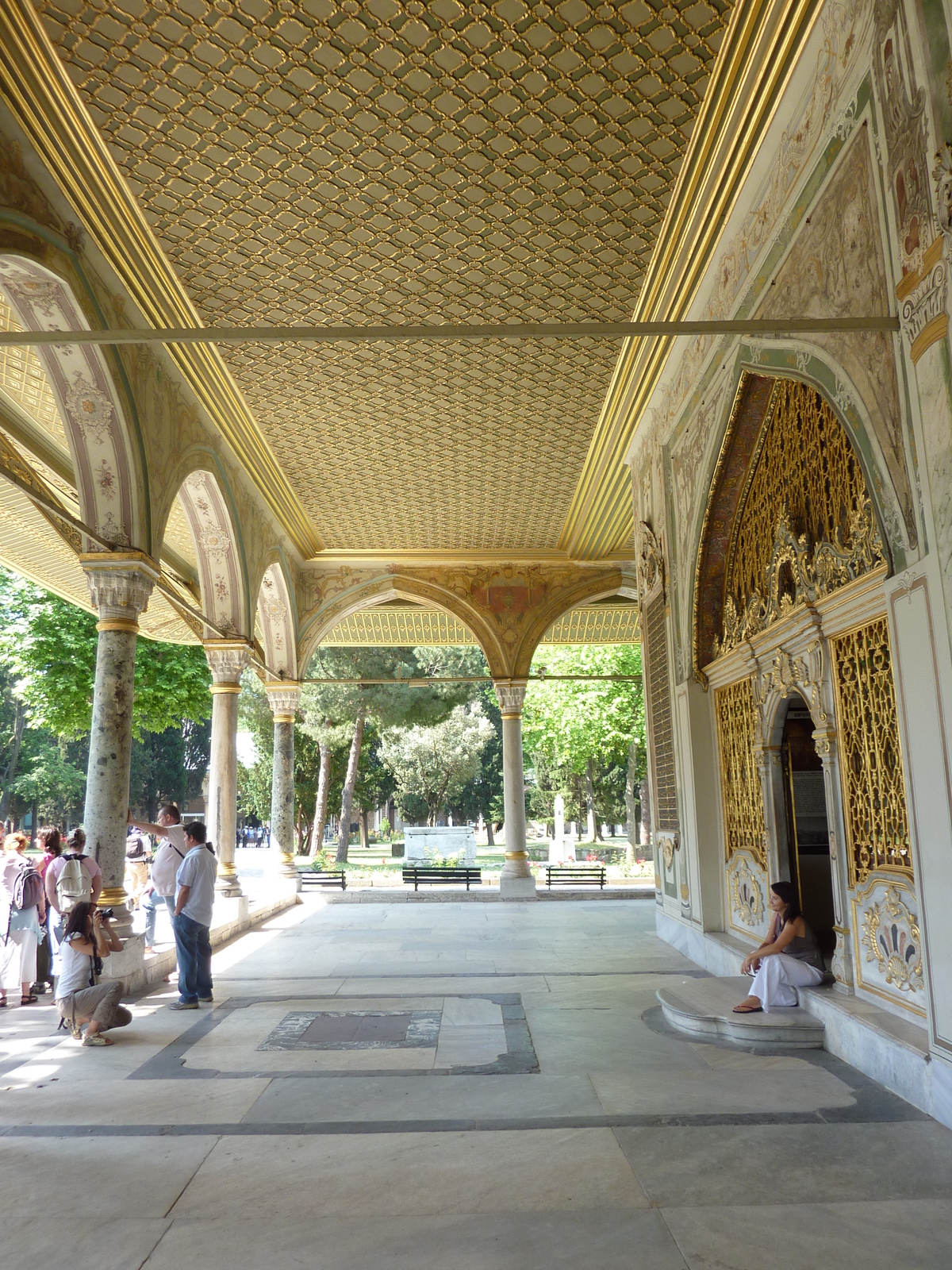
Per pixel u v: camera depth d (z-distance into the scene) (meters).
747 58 5.37
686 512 8.66
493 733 37.72
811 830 8.23
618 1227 3.11
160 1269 2.86
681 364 8.60
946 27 3.68
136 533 7.86
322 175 6.38
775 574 6.88
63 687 17.95
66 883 6.95
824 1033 5.46
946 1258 2.88
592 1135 4.01
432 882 17.36
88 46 5.24
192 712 19.84
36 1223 3.20
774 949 5.98
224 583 11.79
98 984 5.94
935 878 4.04
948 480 3.79
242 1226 3.15
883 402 4.40
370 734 35.28
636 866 22.95
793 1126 4.09
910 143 4.02
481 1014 6.55
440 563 16.20
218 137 6.00
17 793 37.44
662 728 9.98
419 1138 4.00
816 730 6.00
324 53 5.37
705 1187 3.43
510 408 10.12
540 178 6.45
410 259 7.36
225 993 7.46
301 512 13.74
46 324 6.71
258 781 32.00
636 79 5.60
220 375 9.15
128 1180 3.57
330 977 8.16
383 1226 3.14
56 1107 4.50
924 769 4.11
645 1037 5.78
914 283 4.03
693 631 8.67
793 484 6.80
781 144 5.68
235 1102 4.56
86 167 6.12
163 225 6.85
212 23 5.14
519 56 5.43
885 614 5.13
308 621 16.11
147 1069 5.18
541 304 8.04
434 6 5.09
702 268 7.25
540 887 17.55
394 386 9.55
